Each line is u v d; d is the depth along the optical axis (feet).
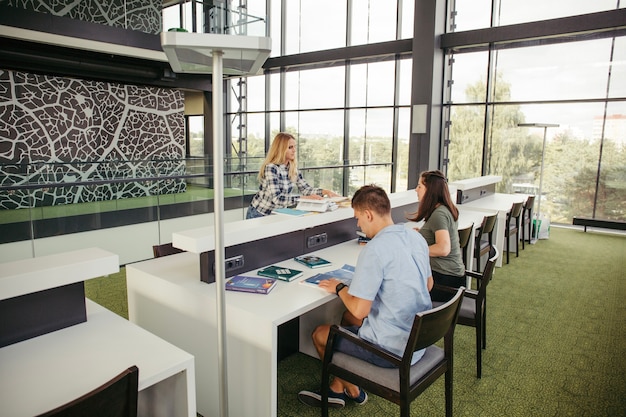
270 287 7.61
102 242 19.20
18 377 4.93
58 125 29.22
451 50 27.35
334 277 8.18
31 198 17.19
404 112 30.55
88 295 13.94
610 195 24.00
